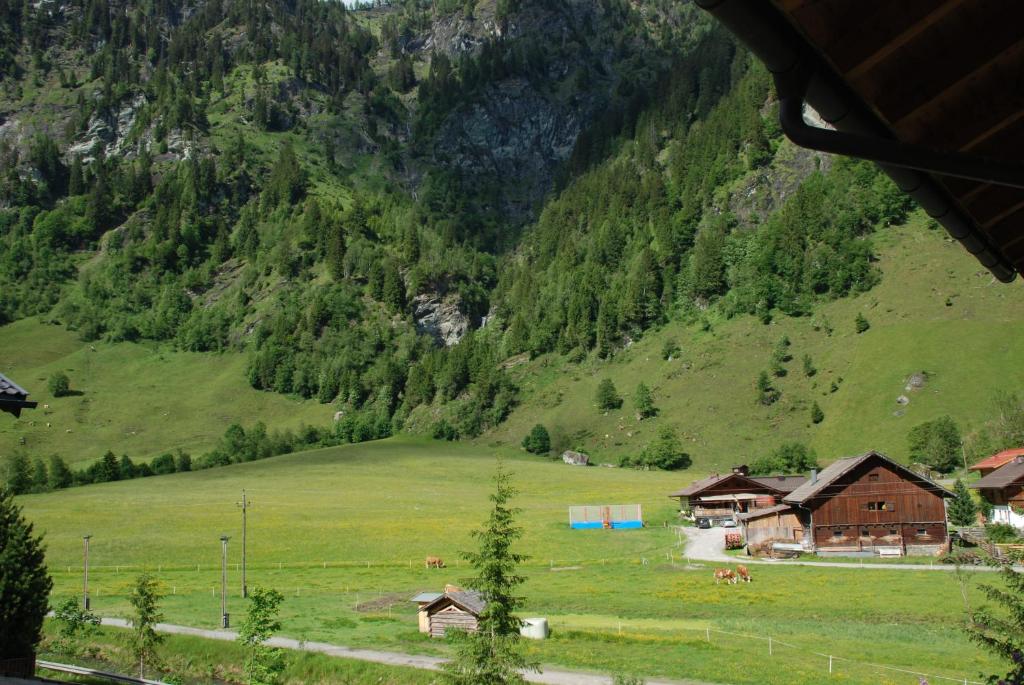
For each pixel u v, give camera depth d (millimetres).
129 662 53312
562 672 44312
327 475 196625
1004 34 4855
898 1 4520
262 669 40312
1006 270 8852
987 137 5730
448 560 97562
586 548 102812
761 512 97250
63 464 192750
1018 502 93438
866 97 5191
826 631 53812
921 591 65625
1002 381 195000
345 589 79375
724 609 62875
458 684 25984
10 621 31906
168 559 98500
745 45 4492
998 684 18969
